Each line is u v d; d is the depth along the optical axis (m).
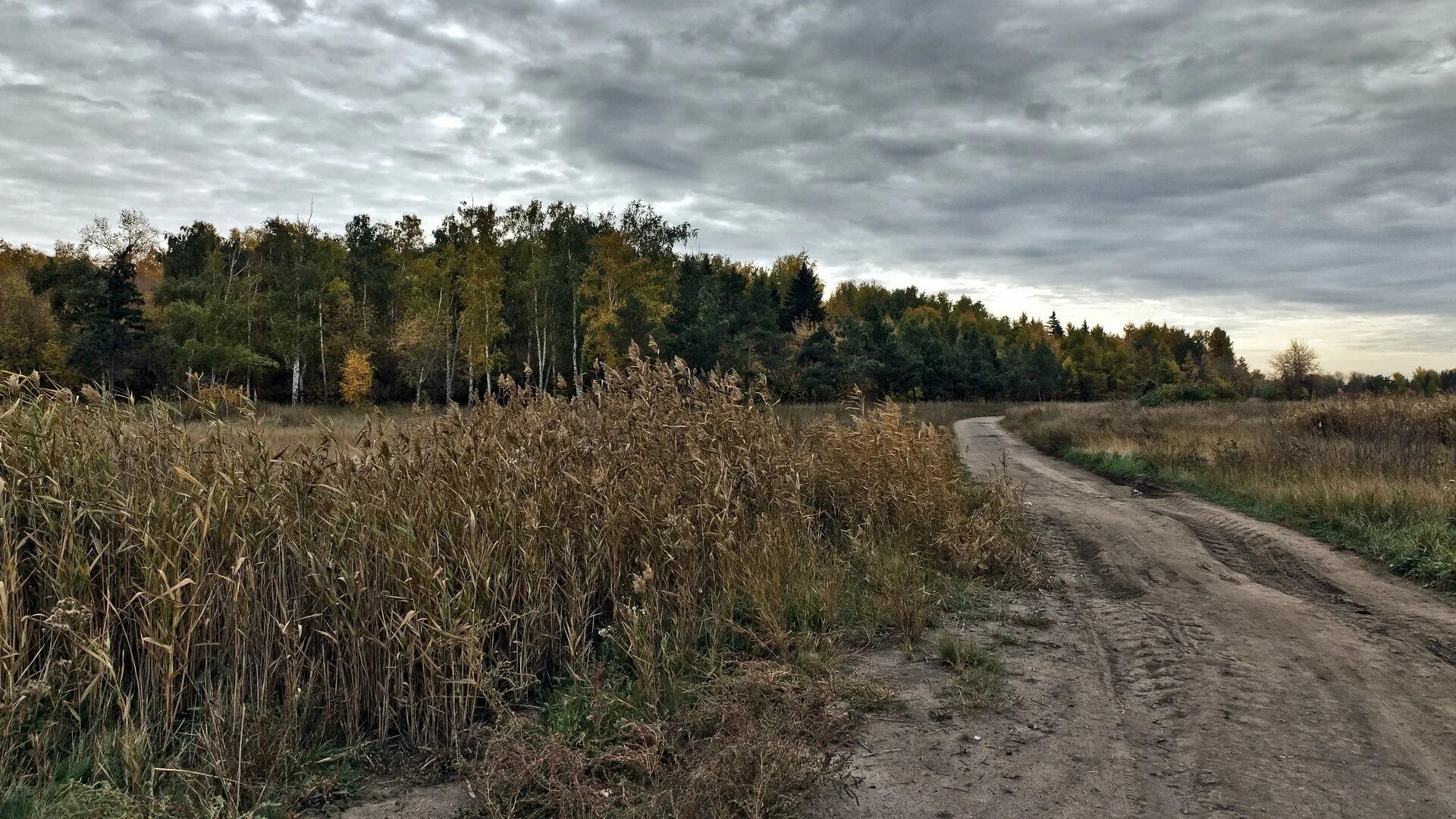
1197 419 29.03
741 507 7.12
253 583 4.45
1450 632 6.48
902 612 6.41
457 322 48.06
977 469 19.84
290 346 44.66
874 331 65.81
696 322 43.00
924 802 3.79
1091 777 4.05
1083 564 9.38
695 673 5.29
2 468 4.39
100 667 3.98
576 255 48.81
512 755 3.92
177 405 5.01
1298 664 5.78
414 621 4.48
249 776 3.80
